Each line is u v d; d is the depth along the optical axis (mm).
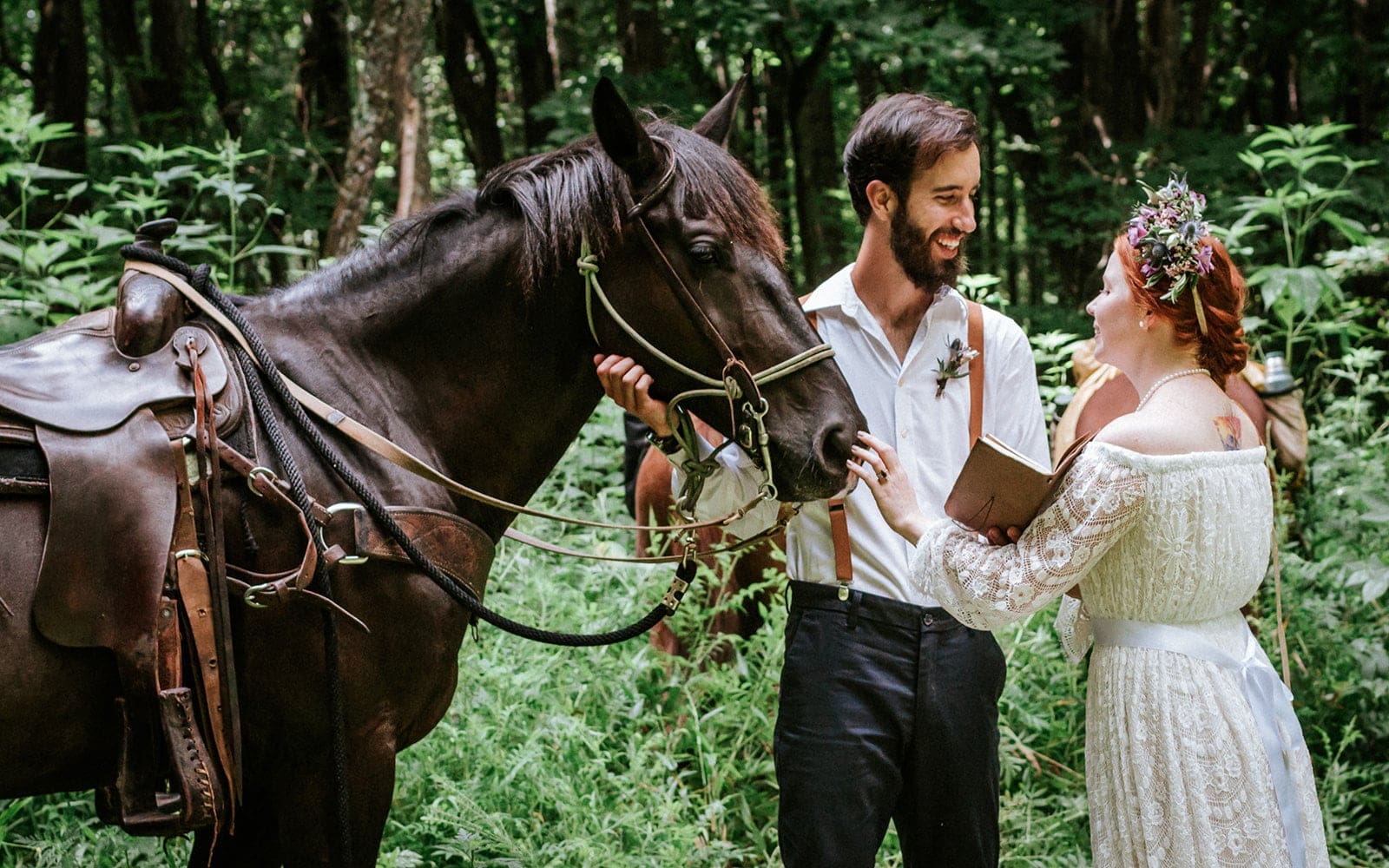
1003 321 2572
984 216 15578
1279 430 4383
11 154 6637
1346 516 4676
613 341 2174
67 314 4582
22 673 1856
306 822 2121
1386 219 8016
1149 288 2143
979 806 2463
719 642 3779
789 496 2172
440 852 3117
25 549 1872
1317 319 6199
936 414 2516
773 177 11805
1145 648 2145
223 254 4672
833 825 2391
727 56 9695
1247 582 2156
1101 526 2059
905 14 8336
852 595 2455
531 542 2346
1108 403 3875
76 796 3195
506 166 2250
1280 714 2160
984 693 2469
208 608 1944
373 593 2088
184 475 1948
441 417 2225
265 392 2088
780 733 2494
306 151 8977
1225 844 2080
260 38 13117
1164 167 8852
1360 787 3750
